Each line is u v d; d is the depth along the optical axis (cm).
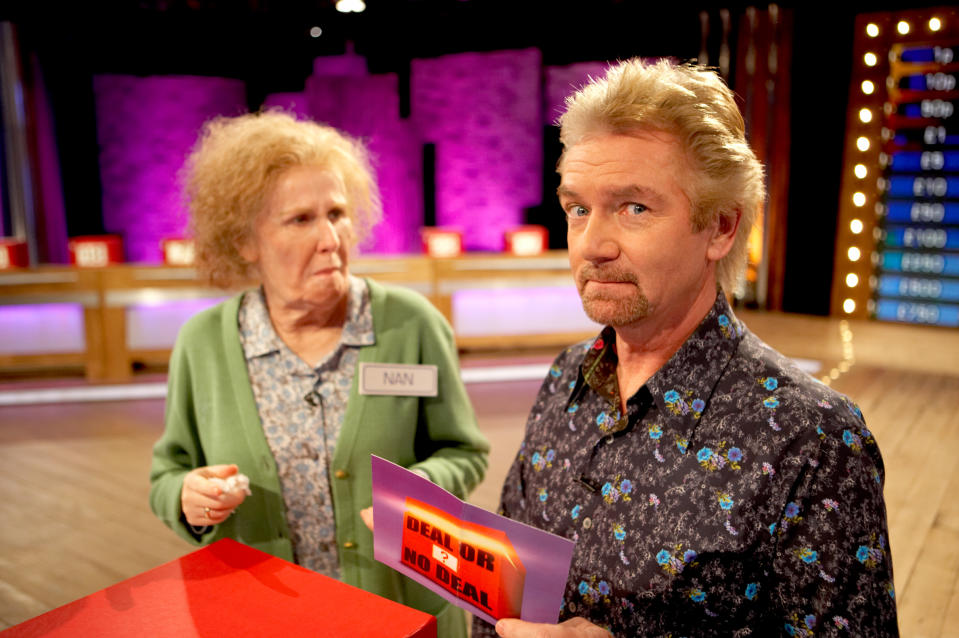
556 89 727
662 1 629
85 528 308
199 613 76
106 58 678
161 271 518
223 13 653
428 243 586
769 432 75
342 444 120
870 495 71
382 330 127
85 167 693
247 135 117
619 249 76
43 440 417
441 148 749
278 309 124
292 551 122
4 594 256
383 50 722
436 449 136
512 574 72
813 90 690
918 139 671
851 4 653
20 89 651
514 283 567
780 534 73
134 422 448
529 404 479
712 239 79
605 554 81
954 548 279
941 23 627
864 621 69
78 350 523
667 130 74
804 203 717
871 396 470
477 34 684
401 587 123
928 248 682
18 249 531
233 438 121
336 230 118
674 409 80
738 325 84
